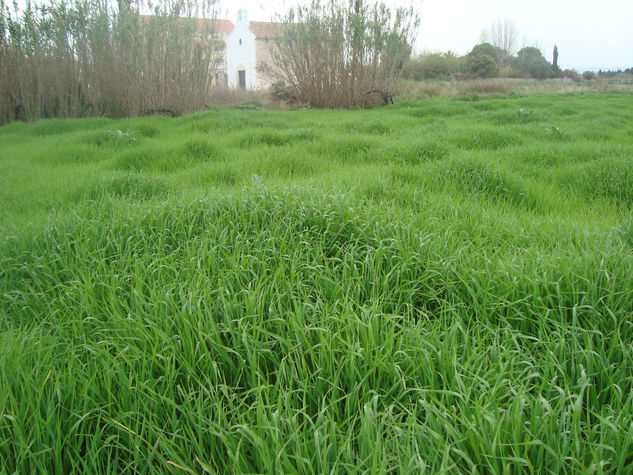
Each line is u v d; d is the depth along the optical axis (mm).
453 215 3342
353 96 14758
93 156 6637
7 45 12188
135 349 1704
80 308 2115
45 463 1387
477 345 1797
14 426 1378
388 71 15109
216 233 2789
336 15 13992
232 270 2283
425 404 1369
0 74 12258
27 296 2328
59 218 3154
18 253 2771
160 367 1685
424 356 1610
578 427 1325
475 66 35344
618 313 1897
